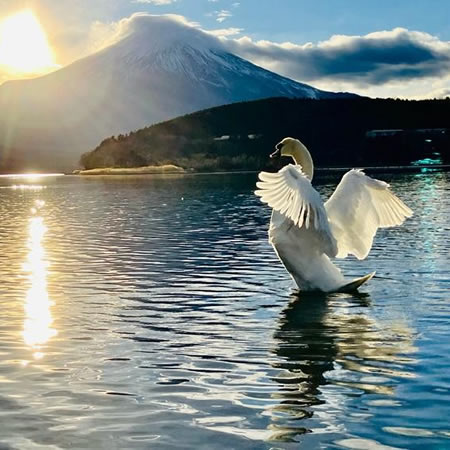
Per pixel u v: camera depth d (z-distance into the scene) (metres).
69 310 10.91
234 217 29.44
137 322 10.02
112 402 6.57
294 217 10.56
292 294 12.00
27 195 56.88
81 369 7.66
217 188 59.72
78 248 19.25
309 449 5.45
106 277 14.17
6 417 6.20
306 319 10.09
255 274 14.23
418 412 6.21
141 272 14.76
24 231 24.80
